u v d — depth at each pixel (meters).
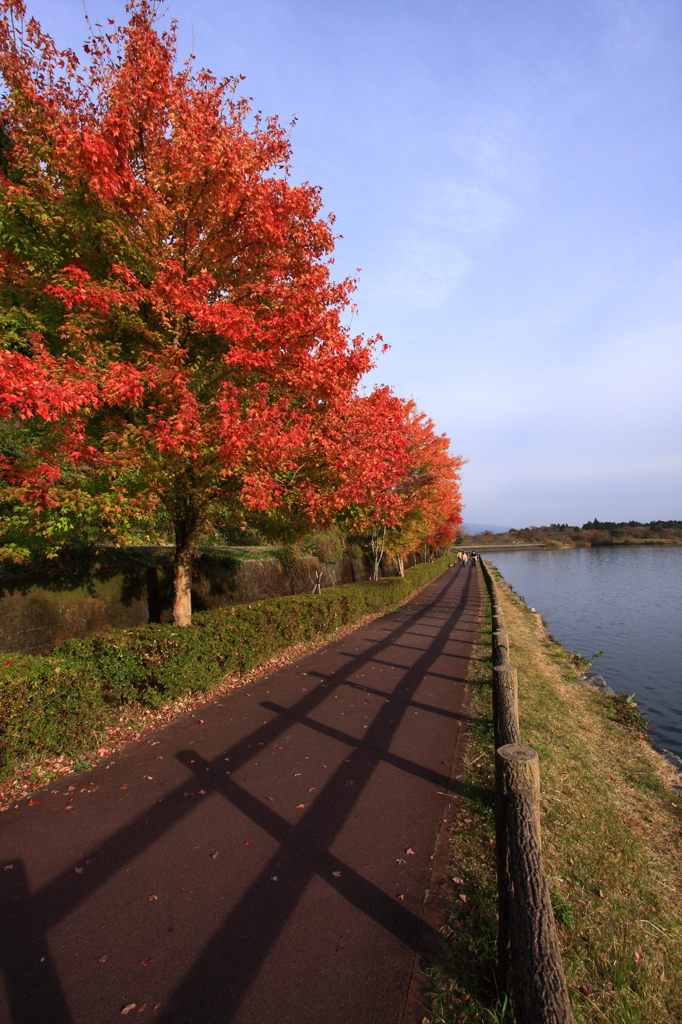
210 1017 2.16
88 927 2.67
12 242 5.21
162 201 5.79
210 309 5.06
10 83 5.15
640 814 4.43
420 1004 2.23
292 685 7.41
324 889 2.98
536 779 2.38
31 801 4.03
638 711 8.68
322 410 6.49
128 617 8.70
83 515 4.96
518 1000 1.98
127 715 5.61
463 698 6.93
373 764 4.73
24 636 6.85
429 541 33.97
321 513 6.63
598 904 2.99
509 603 22.09
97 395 4.58
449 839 3.52
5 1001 2.23
